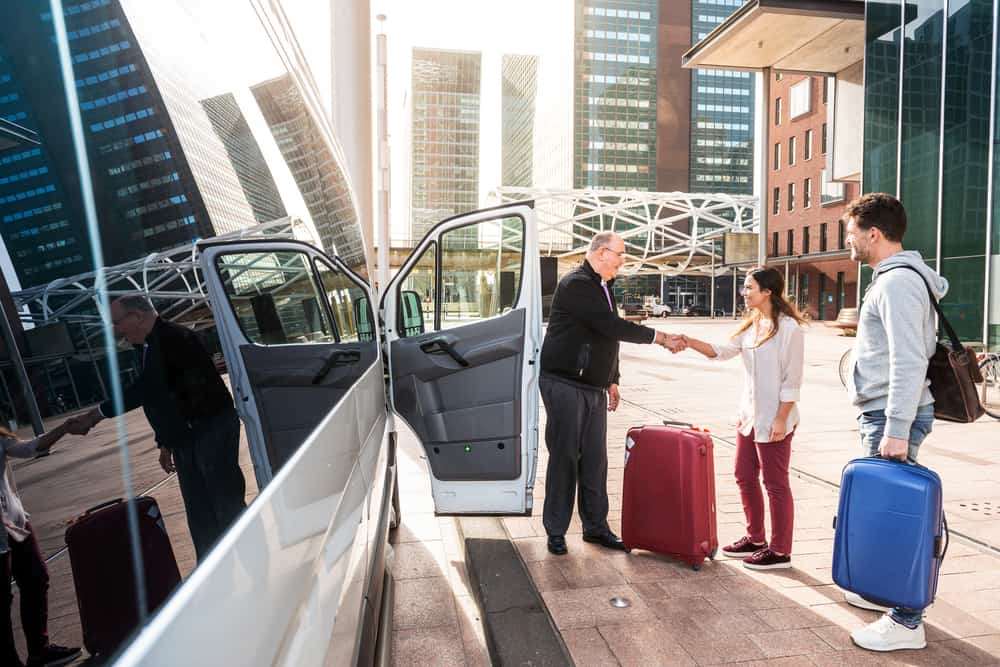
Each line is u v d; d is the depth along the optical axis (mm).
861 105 20500
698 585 3100
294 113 1963
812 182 37562
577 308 3322
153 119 771
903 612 2514
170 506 649
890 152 12641
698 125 80812
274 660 717
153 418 665
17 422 451
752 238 42938
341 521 1331
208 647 526
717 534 3605
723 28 18828
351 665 1290
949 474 4941
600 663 2438
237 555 668
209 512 743
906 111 12203
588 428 3529
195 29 980
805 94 37906
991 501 4293
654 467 3309
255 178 1313
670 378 11766
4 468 430
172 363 749
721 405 8594
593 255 3363
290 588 838
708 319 41688
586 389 3441
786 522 3238
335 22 8891
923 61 11773
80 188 583
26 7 534
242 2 1310
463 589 3197
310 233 1921
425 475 5426
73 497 498
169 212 795
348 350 2262
